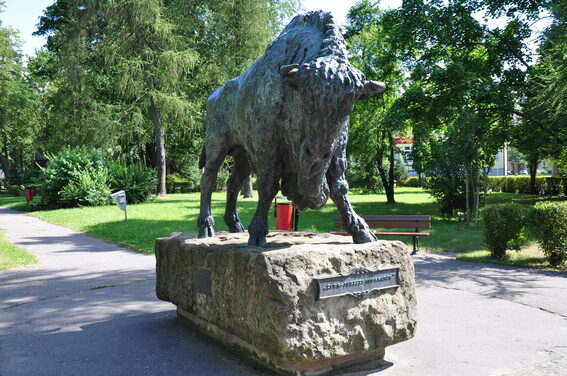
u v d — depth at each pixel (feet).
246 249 12.35
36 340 14.69
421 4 56.34
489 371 11.88
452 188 49.80
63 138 86.02
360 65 72.69
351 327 11.53
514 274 24.40
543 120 51.31
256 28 81.35
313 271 11.12
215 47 85.20
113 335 15.02
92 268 27.12
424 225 32.14
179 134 103.30
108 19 81.20
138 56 80.33
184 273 15.02
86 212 59.93
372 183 102.37
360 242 12.84
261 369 12.01
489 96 52.54
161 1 84.02
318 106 9.56
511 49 57.16
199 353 13.26
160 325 16.01
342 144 12.62
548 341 14.11
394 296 12.37
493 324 15.89
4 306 18.94
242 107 13.64
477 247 33.60
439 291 20.72
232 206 18.34
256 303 11.24
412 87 60.54
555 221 26.30
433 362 12.52
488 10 57.62
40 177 72.28
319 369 11.59
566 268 25.75
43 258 30.78
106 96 89.35
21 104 124.47
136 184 73.00
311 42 11.54
